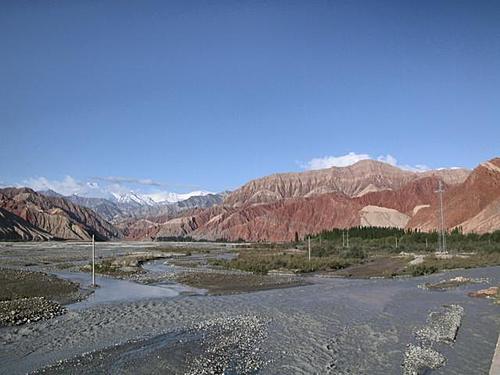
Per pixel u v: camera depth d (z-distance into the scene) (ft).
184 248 392.68
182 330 72.84
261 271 177.37
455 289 121.08
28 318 80.02
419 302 99.40
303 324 77.61
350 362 56.24
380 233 420.77
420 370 52.95
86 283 138.21
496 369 50.14
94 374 51.44
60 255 282.15
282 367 54.29
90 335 69.46
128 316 84.28
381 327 74.90
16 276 146.10
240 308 93.04
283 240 634.02
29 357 58.29
